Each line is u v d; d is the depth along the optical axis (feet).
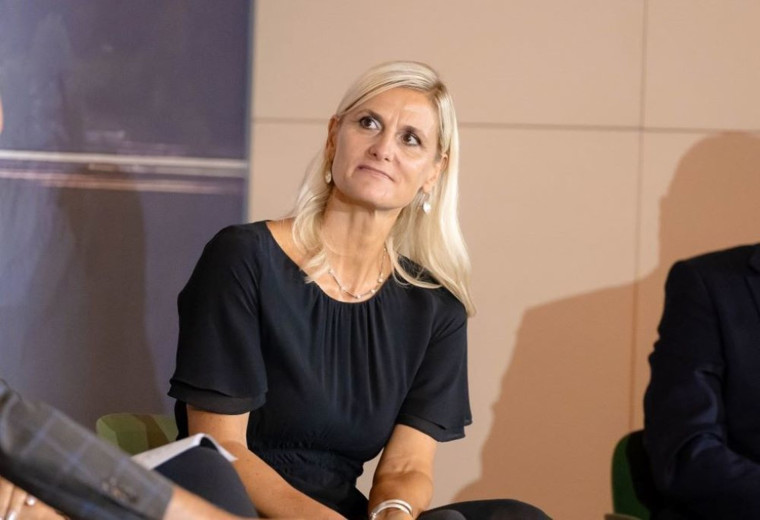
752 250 15.12
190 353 12.72
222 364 12.66
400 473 13.28
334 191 13.51
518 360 18.11
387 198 13.04
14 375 17.01
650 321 18.13
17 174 16.89
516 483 18.17
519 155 17.93
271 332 12.90
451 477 18.17
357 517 13.38
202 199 17.40
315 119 17.71
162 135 17.26
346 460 13.50
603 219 18.03
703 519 13.89
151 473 8.06
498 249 17.99
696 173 18.04
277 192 17.72
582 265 18.04
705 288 14.75
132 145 17.20
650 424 14.33
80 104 17.04
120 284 17.25
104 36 17.08
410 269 14.21
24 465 7.63
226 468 10.13
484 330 18.10
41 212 16.99
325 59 17.69
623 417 18.20
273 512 11.96
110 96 17.11
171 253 17.34
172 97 17.28
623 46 17.92
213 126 17.40
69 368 17.15
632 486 14.64
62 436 7.75
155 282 17.31
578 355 18.13
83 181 17.11
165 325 17.35
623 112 17.97
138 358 17.31
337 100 17.71
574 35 17.88
